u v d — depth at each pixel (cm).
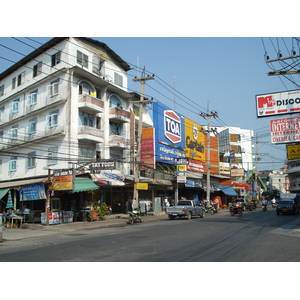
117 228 1919
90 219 2303
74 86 2570
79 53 2709
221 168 4772
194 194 4316
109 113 2889
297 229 1616
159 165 3341
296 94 1680
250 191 6038
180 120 3816
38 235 1597
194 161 4031
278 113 1703
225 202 4909
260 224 2000
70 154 2395
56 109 2625
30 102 2888
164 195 3644
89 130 2545
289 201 3117
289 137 1698
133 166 3089
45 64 2814
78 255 906
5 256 940
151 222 2416
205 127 4522
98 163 2250
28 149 2864
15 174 2973
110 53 3098
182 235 1398
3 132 3259
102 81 2780
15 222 2177
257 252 938
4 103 3328
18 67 3166
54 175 2048
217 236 1356
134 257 861
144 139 3247
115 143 2800
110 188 2842
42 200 2383
